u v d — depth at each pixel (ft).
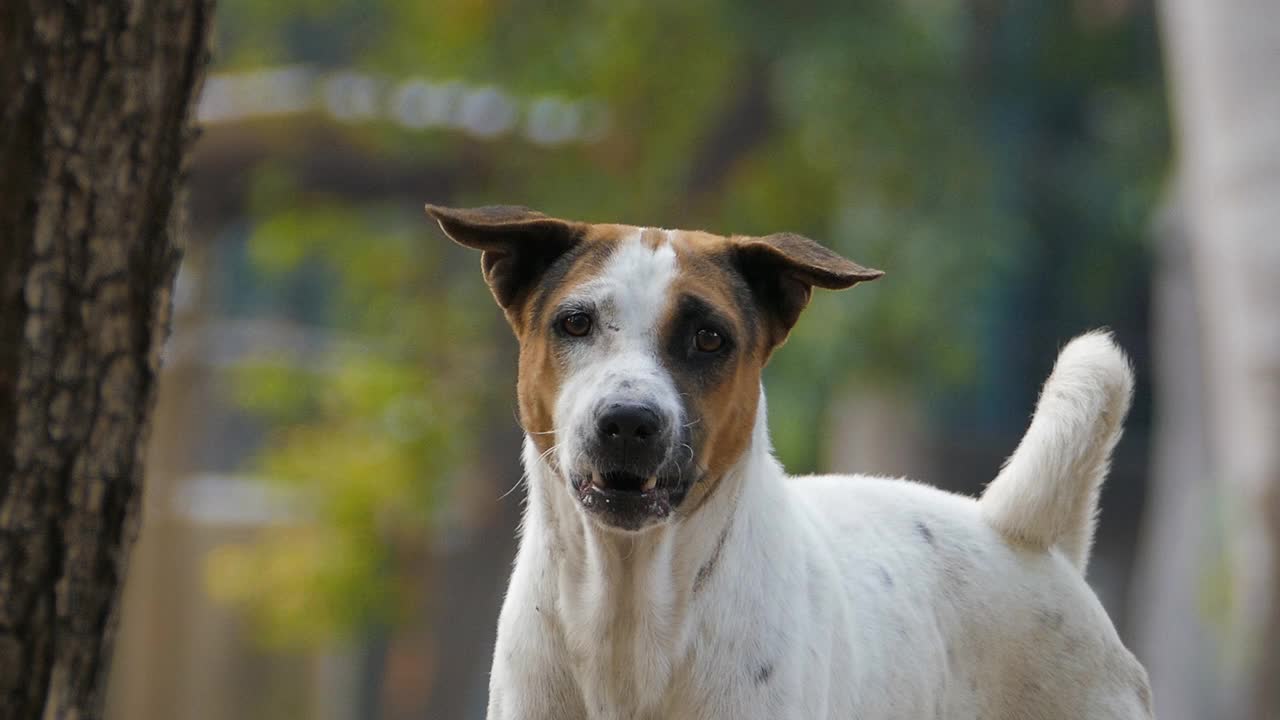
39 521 14.80
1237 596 58.03
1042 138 79.71
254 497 67.97
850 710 19.43
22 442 14.62
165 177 15.23
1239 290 37.27
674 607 18.37
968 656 21.22
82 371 14.85
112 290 14.96
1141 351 87.51
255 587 60.70
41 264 14.58
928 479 75.05
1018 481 21.62
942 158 62.34
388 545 61.77
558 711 18.78
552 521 18.71
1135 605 88.02
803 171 62.03
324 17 66.69
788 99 59.36
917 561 21.20
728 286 19.24
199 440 63.77
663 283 18.76
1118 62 78.59
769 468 19.43
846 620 19.62
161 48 15.05
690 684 18.44
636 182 60.18
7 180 14.47
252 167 59.93
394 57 60.59
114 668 57.26
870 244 61.11
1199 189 39.32
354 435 61.26
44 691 14.94
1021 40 76.89
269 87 61.52
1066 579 21.70
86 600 15.11
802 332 60.13
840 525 21.04
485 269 19.85
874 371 61.36
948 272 61.72
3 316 14.53
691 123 59.98
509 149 59.88
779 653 18.54
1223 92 37.42
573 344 18.70
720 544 18.49
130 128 14.92
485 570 63.31
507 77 59.77
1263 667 37.93
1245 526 39.78
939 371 62.03
